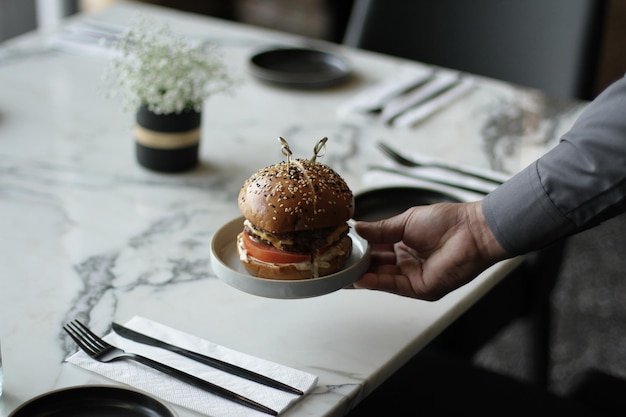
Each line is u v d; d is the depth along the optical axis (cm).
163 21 198
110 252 121
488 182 141
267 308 112
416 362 138
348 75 175
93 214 129
